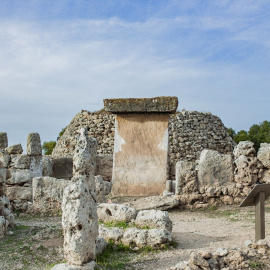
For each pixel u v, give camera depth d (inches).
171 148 1151.0
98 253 322.3
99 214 418.0
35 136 650.2
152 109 694.5
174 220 493.4
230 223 459.8
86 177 326.3
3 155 538.9
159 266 297.6
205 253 267.0
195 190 562.9
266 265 258.4
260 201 327.0
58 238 381.7
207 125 1240.8
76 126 1274.6
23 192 614.9
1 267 310.7
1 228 409.7
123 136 709.3
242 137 1533.0
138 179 688.4
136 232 348.2
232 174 562.6
